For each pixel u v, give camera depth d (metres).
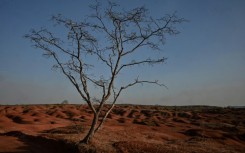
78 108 96.88
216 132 48.38
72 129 33.12
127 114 91.38
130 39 20.75
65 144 20.88
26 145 21.28
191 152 24.22
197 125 67.00
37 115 66.69
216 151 27.64
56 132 31.91
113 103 21.22
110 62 20.66
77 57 20.27
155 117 84.25
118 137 30.64
